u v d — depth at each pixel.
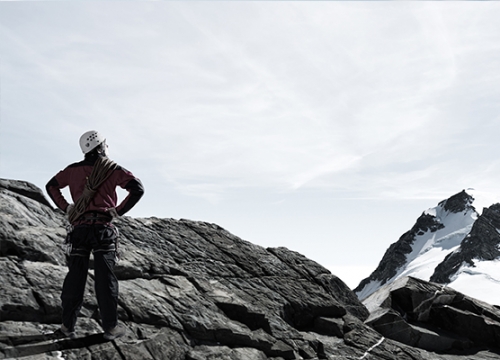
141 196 5.07
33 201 6.93
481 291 149.50
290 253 9.58
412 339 8.57
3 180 6.95
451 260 191.88
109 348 5.11
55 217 6.99
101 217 4.94
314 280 8.94
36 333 4.89
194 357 5.62
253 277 8.16
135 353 5.22
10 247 5.73
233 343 6.23
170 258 7.60
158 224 8.57
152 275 6.87
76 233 4.89
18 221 6.20
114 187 5.09
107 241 4.97
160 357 5.38
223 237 9.09
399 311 9.53
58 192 5.13
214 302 6.80
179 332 5.89
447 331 9.40
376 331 8.38
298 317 7.77
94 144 5.10
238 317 6.79
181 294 6.64
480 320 9.36
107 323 5.01
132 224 8.15
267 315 7.14
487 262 177.12
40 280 5.47
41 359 4.64
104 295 4.96
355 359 7.13
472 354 8.76
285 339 6.82
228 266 8.10
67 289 4.90
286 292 8.06
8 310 4.95
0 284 5.15
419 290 9.57
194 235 8.71
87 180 4.93
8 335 4.70
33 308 5.12
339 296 8.91
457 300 9.95
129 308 5.77
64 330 5.00
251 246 9.20
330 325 7.83
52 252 6.08
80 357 4.86
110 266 5.00
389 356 7.56
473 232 196.50
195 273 7.48
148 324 5.79
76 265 4.91
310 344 7.02
